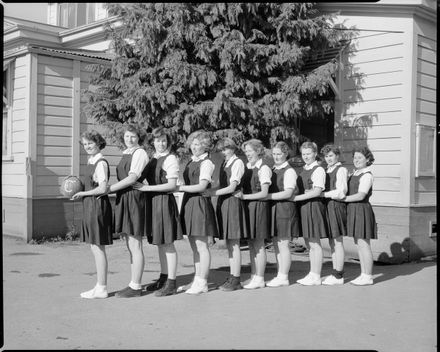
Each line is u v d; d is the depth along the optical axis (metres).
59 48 11.23
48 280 6.79
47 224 10.42
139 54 9.01
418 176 8.55
